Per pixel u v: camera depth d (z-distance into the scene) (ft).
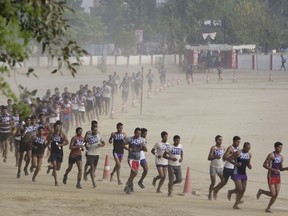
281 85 511.40
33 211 122.72
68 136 262.67
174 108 368.07
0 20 53.88
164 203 141.90
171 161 156.46
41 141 169.78
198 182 182.91
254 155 228.22
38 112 232.53
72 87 479.00
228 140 261.44
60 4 58.34
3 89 57.36
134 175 156.56
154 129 289.53
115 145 170.30
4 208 123.75
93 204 133.28
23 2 56.39
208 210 136.77
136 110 359.05
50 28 58.65
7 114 204.95
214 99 413.18
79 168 162.20
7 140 205.16
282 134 275.18
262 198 161.48
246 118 324.80
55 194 145.28
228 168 150.51
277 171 138.31
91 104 304.71
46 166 198.59
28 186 159.43
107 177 180.75
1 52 58.65
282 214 138.00
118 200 141.49
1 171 187.42
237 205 141.38
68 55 60.08
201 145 249.14
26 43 56.03
